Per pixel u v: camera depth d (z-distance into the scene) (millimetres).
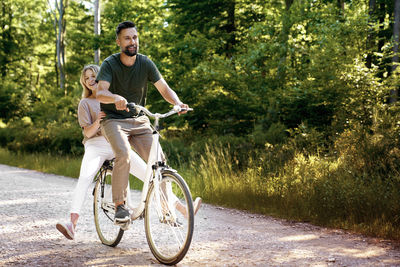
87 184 4070
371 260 3834
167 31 16453
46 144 15914
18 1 34875
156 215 3764
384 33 14234
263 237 4711
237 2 17000
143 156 4051
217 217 5887
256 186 6945
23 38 35500
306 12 12422
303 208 5980
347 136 7695
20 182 9383
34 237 4445
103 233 4281
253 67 11898
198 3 16391
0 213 5688
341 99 10031
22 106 28469
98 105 4359
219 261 3729
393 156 6547
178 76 14078
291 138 9531
